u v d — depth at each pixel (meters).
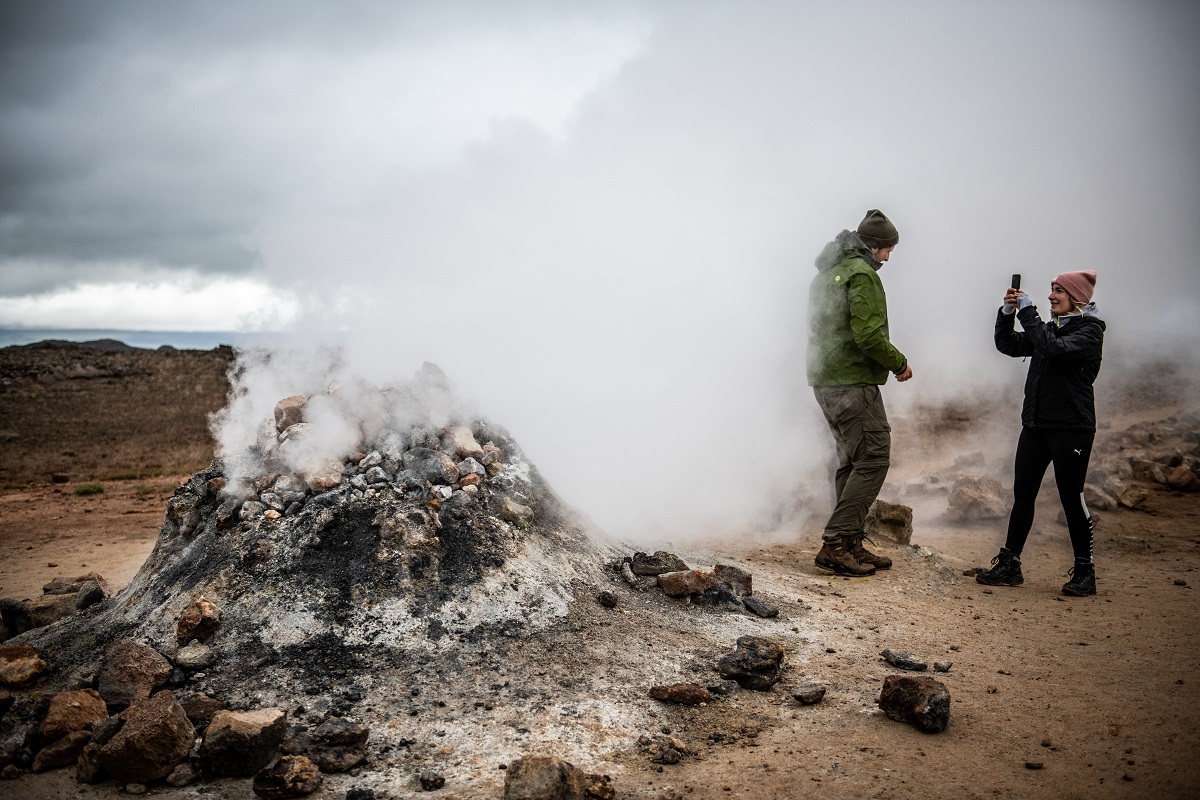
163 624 4.14
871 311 5.55
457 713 3.57
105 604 4.82
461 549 4.52
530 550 4.77
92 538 9.84
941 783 3.00
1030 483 5.62
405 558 4.32
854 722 3.55
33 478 17.62
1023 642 4.50
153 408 33.19
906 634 4.66
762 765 3.18
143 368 45.28
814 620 4.88
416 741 3.37
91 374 42.81
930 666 4.18
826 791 2.97
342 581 4.25
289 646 3.96
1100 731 3.37
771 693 3.88
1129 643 4.40
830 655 4.34
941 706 3.44
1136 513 7.95
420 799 2.95
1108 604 5.16
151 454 21.88
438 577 4.33
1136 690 3.76
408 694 3.69
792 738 3.42
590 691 3.78
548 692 3.74
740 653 4.03
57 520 11.42
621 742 3.38
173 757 3.22
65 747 3.35
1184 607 5.03
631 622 4.50
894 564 6.16
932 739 3.37
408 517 4.50
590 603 4.60
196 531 4.89
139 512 11.95
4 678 3.86
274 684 3.75
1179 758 3.09
